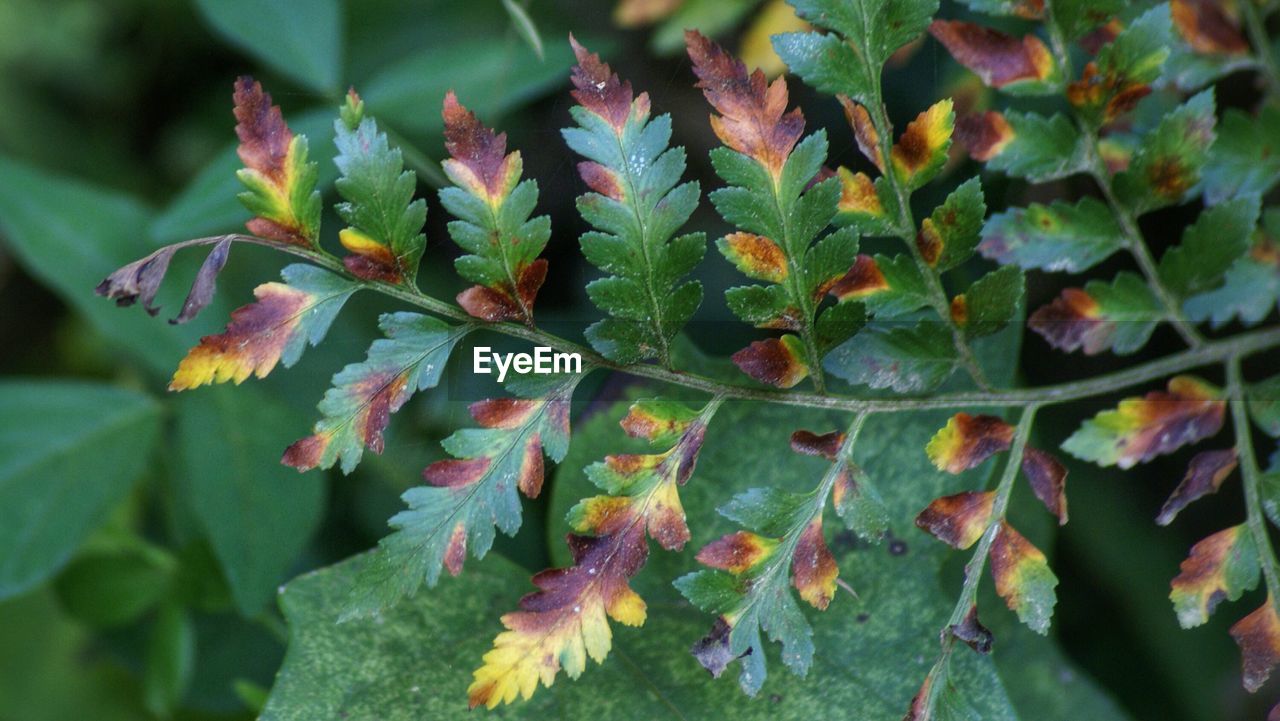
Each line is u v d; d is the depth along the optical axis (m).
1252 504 0.35
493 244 0.33
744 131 0.33
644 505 0.33
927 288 0.35
